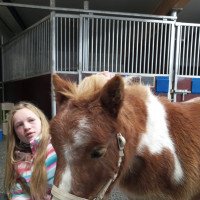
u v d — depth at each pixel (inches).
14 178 65.0
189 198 57.4
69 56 146.1
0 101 258.5
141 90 56.0
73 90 44.8
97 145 38.3
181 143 54.7
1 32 269.3
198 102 63.8
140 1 209.2
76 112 39.9
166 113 55.7
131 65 164.9
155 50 158.6
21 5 135.9
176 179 54.1
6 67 252.1
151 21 146.3
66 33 149.3
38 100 165.9
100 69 149.6
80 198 37.7
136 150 50.3
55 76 47.4
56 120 39.6
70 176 37.4
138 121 50.1
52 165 63.6
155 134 52.0
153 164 51.8
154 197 55.1
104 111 40.8
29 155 66.3
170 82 150.5
